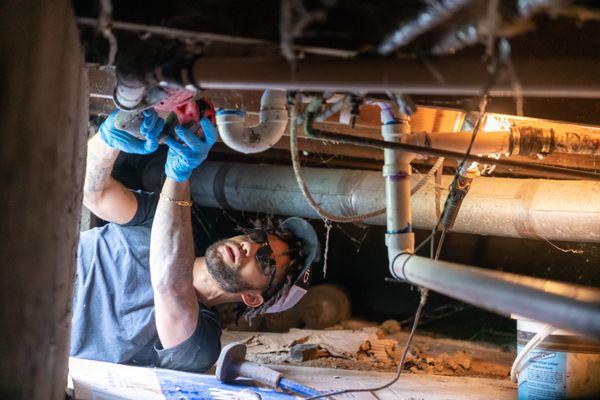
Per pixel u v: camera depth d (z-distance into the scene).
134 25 1.92
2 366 1.73
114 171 4.71
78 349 3.38
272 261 3.49
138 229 3.60
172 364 3.33
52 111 1.80
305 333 4.87
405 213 2.74
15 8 1.78
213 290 3.54
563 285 1.51
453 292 1.85
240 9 1.94
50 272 1.83
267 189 4.92
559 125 3.11
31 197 1.76
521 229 3.86
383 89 1.84
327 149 4.46
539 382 2.92
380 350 4.48
